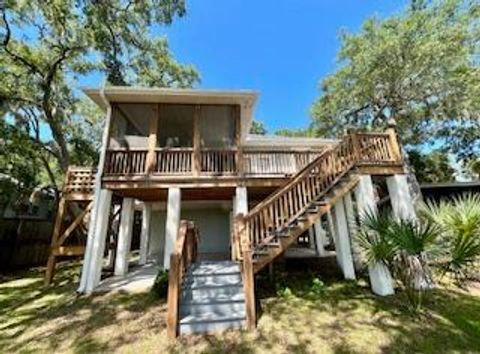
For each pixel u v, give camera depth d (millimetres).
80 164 16781
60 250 9031
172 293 4883
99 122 19094
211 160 8750
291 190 6977
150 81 16156
